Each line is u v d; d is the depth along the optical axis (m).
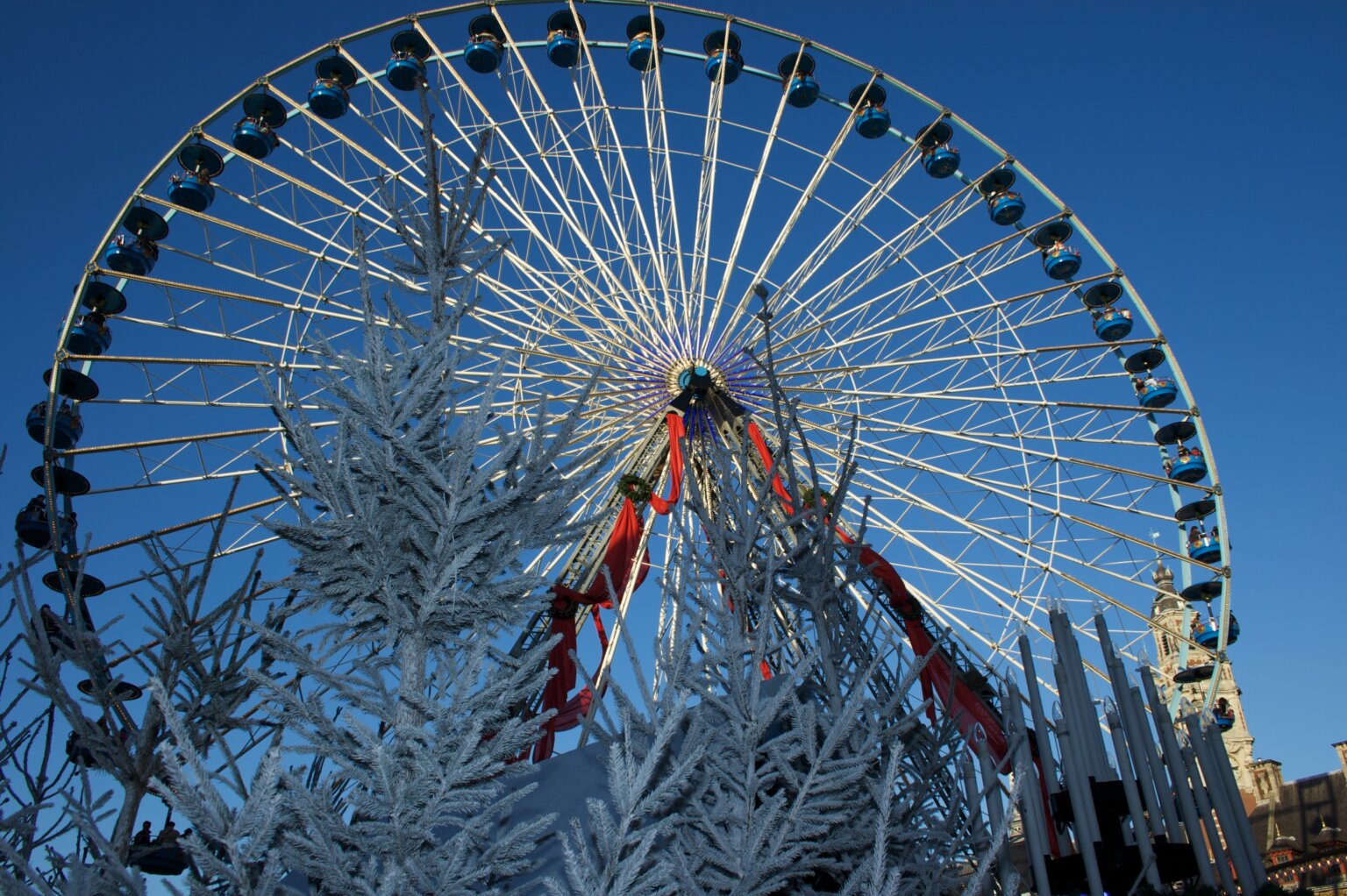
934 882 7.30
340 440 6.88
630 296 27.94
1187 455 31.73
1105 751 10.84
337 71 30.86
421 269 8.02
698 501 8.43
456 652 6.50
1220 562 31.08
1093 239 32.72
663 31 33.06
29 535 25.03
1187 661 31.39
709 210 28.91
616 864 5.21
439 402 7.23
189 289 26.86
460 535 6.74
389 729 5.99
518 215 28.02
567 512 7.51
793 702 6.67
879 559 16.91
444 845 5.42
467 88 29.39
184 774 4.68
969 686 15.57
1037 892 10.00
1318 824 42.59
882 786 6.27
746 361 27.53
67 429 25.66
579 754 7.93
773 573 8.04
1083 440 31.66
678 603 7.08
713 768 6.50
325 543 6.54
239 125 29.28
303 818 5.19
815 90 33.78
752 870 6.00
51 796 7.30
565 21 32.22
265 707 6.15
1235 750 50.84
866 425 30.19
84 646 7.70
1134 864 9.88
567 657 17.88
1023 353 31.28
